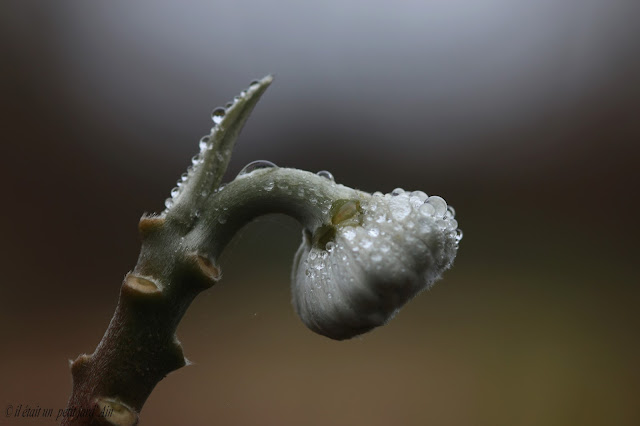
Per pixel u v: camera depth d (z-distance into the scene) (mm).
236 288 279
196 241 136
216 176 138
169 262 135
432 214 139
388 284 136
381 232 137
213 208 137
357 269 136
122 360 135
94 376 136
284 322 283
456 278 414
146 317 135
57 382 298
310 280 140
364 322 138
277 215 151
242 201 138
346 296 137
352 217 140
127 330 135
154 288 134
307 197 139
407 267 136
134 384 136
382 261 136
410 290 137
